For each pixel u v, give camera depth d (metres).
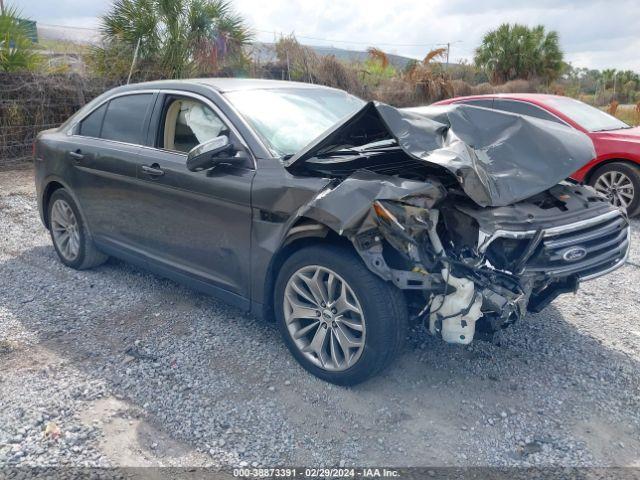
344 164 3.35
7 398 3.11
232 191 3.50
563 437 2.87
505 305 2.93
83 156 4.64
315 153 3.28
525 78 27.45
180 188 3.83
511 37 27.45
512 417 3.02
